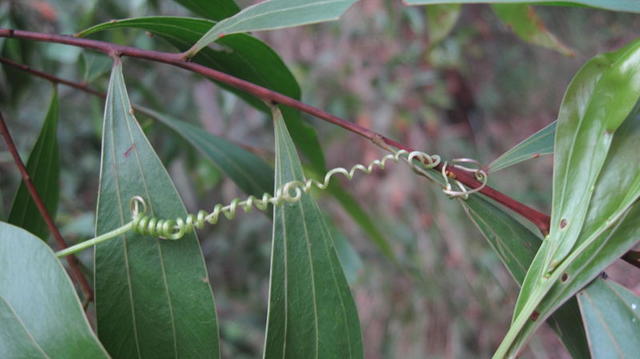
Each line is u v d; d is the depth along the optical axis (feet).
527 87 1.90
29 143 0.87
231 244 1.28
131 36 0.70
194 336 0.32
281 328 0.33
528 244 0.37
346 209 0.61
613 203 0.33
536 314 0.33
